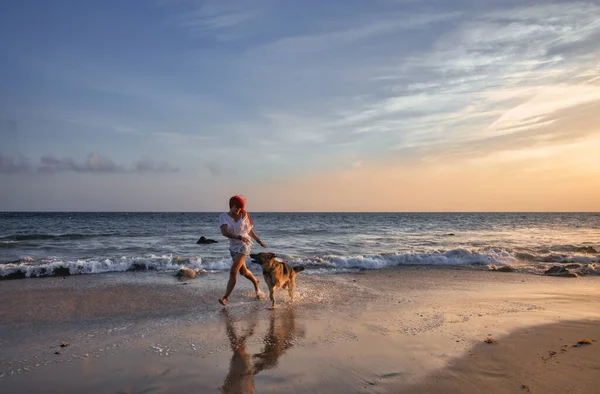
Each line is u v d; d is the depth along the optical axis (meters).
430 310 6.09
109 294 7.17
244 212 6.75
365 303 6.63
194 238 22.22
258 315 5.87
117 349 4.42
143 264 10.20
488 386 3.42
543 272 10.32
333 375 3.71
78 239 21.27
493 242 20.30
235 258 6.59
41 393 3.38
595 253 14.57
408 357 4.12
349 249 16.34
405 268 10.93
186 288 7.80
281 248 16.77
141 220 55.38
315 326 5.30
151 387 3.50
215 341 4.70
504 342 4.50
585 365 3.81
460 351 4.25
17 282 8.24
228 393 3.38
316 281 8.73
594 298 7.03
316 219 66.25
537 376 3.58
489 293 7.54
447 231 30.89
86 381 3.61
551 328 5.01
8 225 36.50
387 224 44.84
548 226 41.81
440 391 3.36
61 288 7.64
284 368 3.89
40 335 4.89
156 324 5.38
